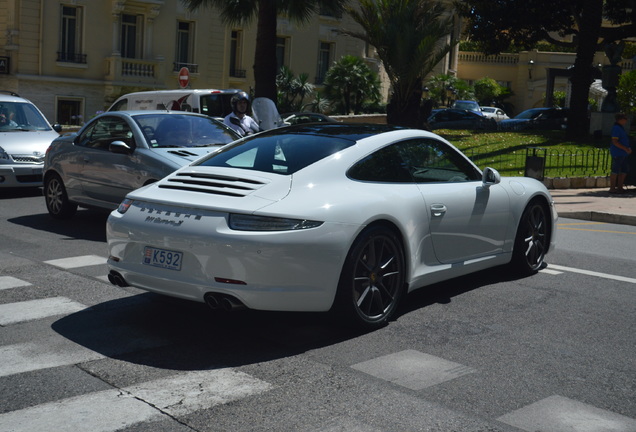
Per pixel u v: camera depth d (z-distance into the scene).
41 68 32.06
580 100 24.91
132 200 5.44
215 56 37.41
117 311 5.80
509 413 3.95
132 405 3.97
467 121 32.03
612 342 5.23
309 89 39.06
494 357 4.84
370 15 24.66
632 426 3.83
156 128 9.48
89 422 3.75
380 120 34.44
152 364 4.61
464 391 4.24
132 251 5.26
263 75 21.98
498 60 57.53
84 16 32.91
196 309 5.86
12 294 6.27
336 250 4.94
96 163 9.63
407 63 24.23
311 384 4.30
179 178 5.50
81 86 33.22
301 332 5.29
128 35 34.59
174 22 35.72
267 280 4.72
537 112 33.59
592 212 12.48
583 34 24.69
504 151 21.67
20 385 4.24
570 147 22.47
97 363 4.62
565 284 6.96
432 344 5.07
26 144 13.10
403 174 5.84
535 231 7.25
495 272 7.39
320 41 42.19
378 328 5.40
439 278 6.00
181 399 4.06
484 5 30.81
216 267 4.77
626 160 15.48
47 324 5.44
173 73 35.84
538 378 4.48
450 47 24.78
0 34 31.70
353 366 4.61
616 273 7.57
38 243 8.66
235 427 3.71
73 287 6.54
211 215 4.91
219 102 18.55
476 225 6.38
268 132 6.11
